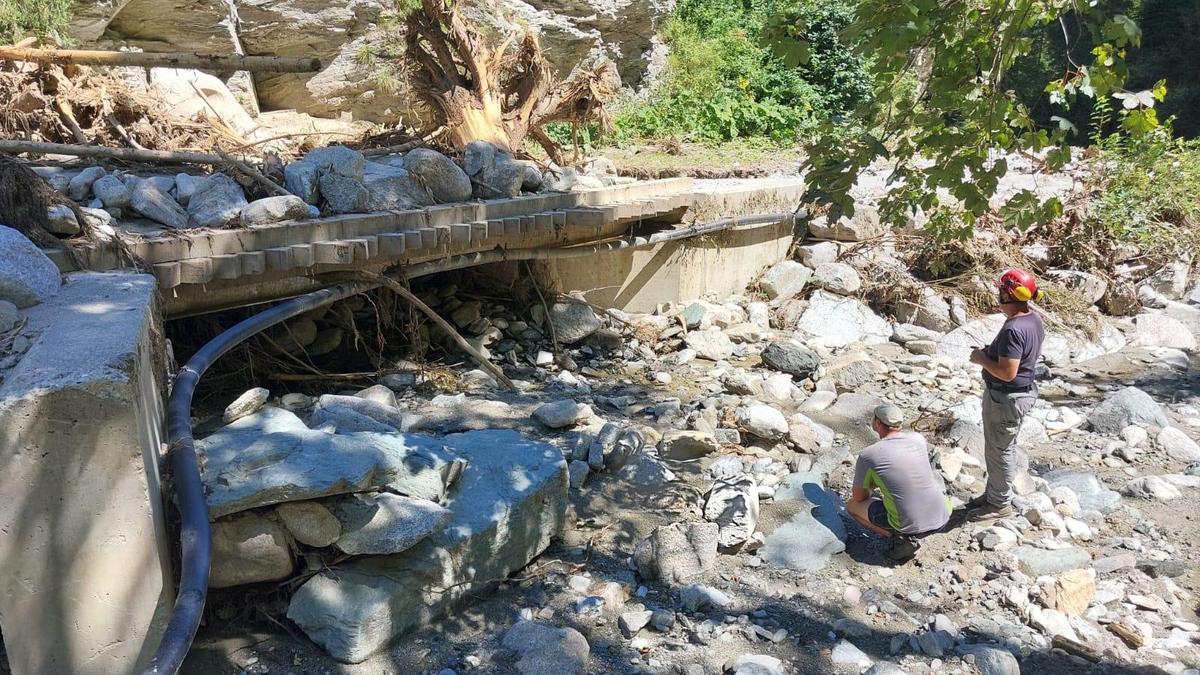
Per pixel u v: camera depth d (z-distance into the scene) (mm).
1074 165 12805
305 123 12320
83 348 3373
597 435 6102
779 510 5441
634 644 4312
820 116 16109
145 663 3398
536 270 8508
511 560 4715
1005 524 5492
